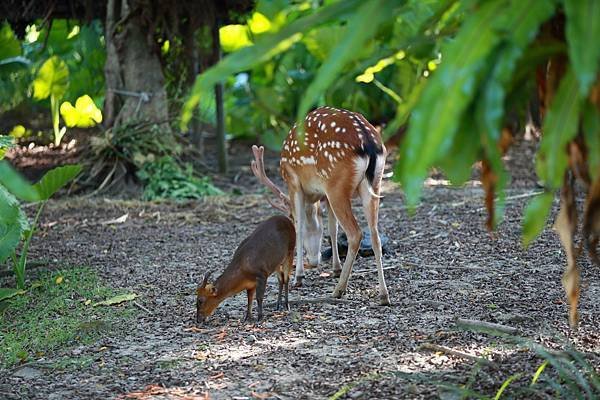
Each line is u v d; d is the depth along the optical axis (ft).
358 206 57.93
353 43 13.46
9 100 88.94
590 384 24.13
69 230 53.67
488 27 12.87
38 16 67.72
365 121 35.91
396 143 19.10
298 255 38.65
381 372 26.86
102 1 69.67
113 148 65.21
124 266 44.01
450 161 14.25
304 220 39.73
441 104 12.60
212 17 66.95
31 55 91.35
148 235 51.85
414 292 36.91
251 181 71.46
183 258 45.62
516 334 30.09
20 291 36.68
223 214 57.52
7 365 29.60
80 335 32.60
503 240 46.06
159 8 65.87
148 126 66.08
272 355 29.30
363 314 33.99
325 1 45.98
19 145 89.10
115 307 36.29
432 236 48.06
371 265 42.24
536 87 17.75
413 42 16.81
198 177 68.08
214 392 25.93
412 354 28.60
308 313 34.40
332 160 35.06
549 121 14.01
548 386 24.22
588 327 30.91
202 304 32.99
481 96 13.08
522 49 12.78
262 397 25.27
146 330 33.01
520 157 73.97
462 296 36.04
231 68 14.16
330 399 23.86
